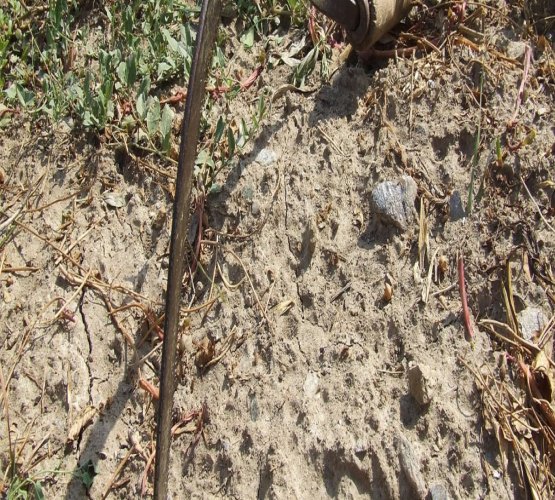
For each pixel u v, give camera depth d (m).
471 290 0.68
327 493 0.63
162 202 0.77
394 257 0.70
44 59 0.88
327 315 0.69
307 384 0.67
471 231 0.70
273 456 0.65
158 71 0.83
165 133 0.78
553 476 0.61
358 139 0.75
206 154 0.77
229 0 0.86
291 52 0.82
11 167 0.83
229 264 0.73
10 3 0.92
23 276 0.77
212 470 0.66
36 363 0.73
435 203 0.71
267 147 0.77
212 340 0.71
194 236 0.75
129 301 0.73
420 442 0.63
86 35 0.89
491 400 0.63
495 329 0.67
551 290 0.68
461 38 0.78
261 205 0.74
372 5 0.73
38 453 0.69
